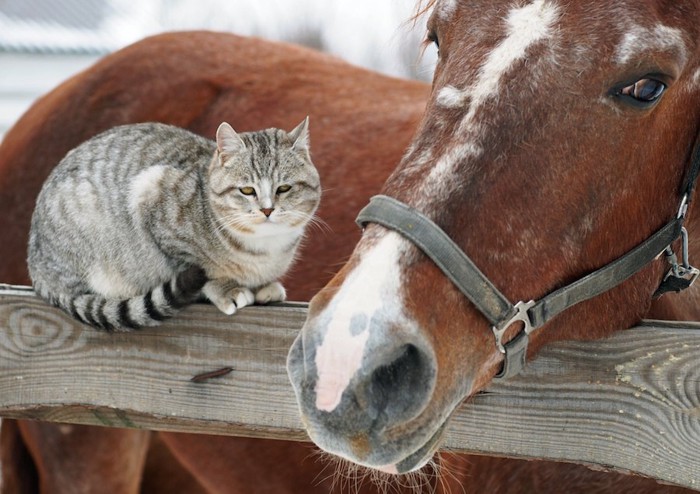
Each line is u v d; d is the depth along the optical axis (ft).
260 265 9.41
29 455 15.35
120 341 8.96
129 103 15.06
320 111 14.14
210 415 8.84
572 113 7.54
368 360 6.95
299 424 8.65
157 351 8.89
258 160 9.30
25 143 15.43
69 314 9.03
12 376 9.21
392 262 7.29
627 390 8.06
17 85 51.60
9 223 14.96
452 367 7.36
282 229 9.41
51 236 9.80
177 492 16.76
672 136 8.18
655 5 7.68
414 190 7.55
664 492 9.31
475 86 7.72
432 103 8.04
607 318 8.37
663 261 8.80
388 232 7.47
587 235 7.85
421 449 7.38
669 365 7.93
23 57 51.44
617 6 7.63
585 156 7.61
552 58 7.59
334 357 7.00
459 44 8.10
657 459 7.97
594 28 7.59
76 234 9.62
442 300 7.31
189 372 8.84
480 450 8.38
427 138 7.82
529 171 7.52
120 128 10.30
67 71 52.21
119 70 15.51
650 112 7.73
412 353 7.14
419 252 7.34
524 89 7.57
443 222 7.39
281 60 15.49
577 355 8.18
